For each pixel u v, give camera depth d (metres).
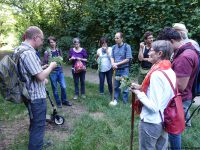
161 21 11.09
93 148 4.63
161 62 3.14
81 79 7.85
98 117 6.13
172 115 3.12
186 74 3.70
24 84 3.73
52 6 16.52
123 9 11.91
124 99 7.33
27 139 4.99
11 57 3.79
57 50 6.71
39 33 3.83
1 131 5.41
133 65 11.32
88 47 13.96
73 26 14.83
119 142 4.86
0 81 3.68
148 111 3.14
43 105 3.91
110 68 7.89
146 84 3.17
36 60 3.74
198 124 5.64
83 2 14.90
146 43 6.48
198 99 7.95
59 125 5.71
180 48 3.81
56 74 6.92
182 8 10.35
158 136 3.21
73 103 7.41
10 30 20.38
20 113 6.48
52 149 4.65
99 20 13.12
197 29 9.77
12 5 18.05
